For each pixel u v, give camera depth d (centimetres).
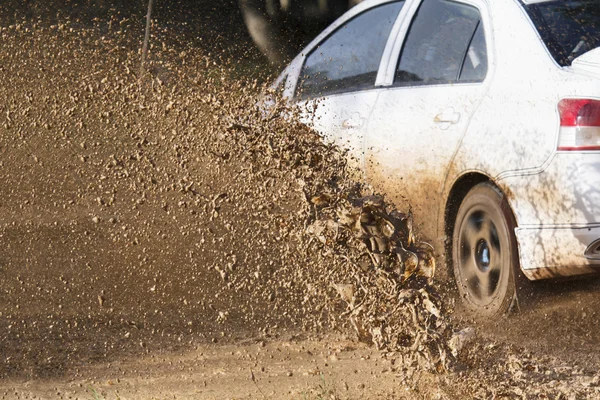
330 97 1462
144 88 1313
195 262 1347
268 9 2559
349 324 1131
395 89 1343
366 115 1373
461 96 1227
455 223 1250
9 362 1086
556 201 1074
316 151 1109
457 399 877
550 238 1084
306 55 1567
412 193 1295
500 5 1232
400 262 948
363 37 1468
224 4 2584
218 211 1176
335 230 1000
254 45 2550
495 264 1177
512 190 1123
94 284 1341
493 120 1163
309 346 1091
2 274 1406
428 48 1325
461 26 1286
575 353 1044
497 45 1205
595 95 1061
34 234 1524
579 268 1073
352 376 980
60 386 1002
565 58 1129
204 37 2511
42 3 2491
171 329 1180
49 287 1352
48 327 1208
